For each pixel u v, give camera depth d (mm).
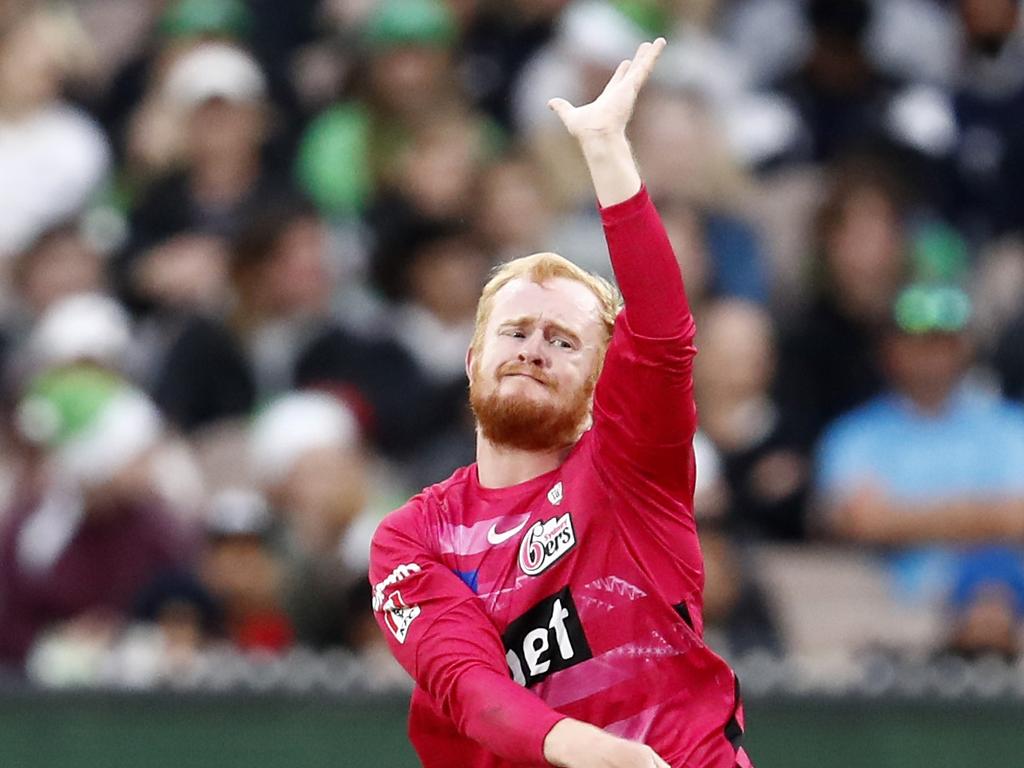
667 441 14711
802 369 33156
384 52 36938
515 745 13984
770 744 25281
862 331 33719
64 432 30016
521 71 38719
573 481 15008
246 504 29406
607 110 14594
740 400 32125
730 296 34438
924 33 39000
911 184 35656
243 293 33938
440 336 33625
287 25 40406
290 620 28312
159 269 36000
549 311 15117
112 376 31797
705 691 14969
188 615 28078
